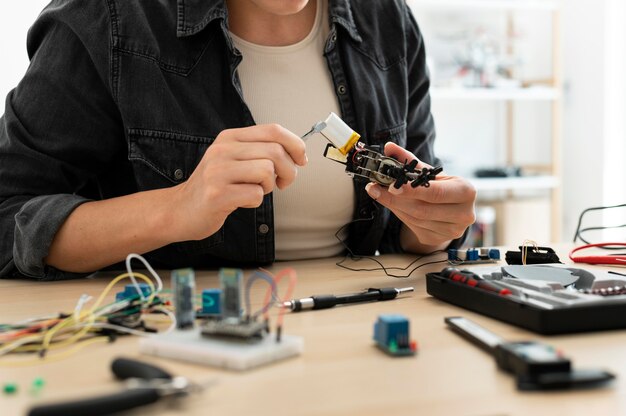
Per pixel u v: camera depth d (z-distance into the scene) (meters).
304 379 0.48
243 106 1.13
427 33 2.92
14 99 1.11
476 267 1.00
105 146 1.13
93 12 1.10
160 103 1.10
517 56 3.05
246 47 1.21
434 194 0.95
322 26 1.25
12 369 0.52
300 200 1.20
